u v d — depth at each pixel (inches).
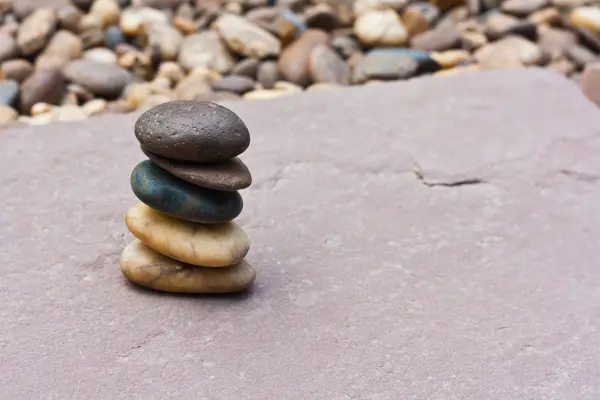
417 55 39.9
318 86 37.8
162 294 23.7
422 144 30.2
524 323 23.5
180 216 23.0
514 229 26.7
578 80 40.2
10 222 25.7
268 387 21.6
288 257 25.3
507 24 43.3
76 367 21.7
